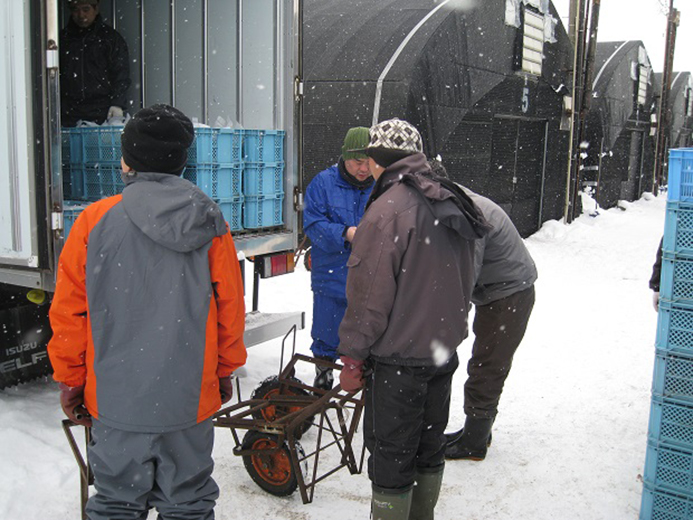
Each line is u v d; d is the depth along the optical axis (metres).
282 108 4.84
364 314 2.62
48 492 3.25
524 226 13.14
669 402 2.96
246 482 3.49
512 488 3.51
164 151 2.33
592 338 6.32
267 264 4.82
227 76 5.11
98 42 5.19
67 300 2.28
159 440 2.32
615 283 8.98
